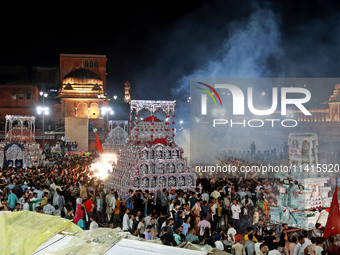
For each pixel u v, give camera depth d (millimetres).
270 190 18375
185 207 15852
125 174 21453
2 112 78625
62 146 51938
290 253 11680
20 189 18391
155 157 20844
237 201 18516
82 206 14867
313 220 15938
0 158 33781
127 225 14227
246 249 11570
